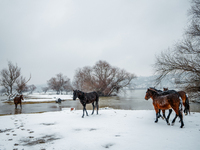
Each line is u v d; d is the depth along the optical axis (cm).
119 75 5728
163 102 660
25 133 622
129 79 5691
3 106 2338
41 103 2872
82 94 955
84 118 916
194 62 1722
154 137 509
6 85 3709
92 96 1028
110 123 757
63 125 746
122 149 420
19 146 480
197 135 513
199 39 1630
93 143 478
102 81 5638
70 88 8462
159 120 791
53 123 806
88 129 657
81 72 6088
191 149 399
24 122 852
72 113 1158
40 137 568
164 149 406
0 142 519
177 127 629
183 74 1856
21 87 3822
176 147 417
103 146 451
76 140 514
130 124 719
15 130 675
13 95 3641
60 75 9081
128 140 491
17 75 3781
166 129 604
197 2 1636
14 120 920
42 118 962
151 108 1986
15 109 1942
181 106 618
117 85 5619
